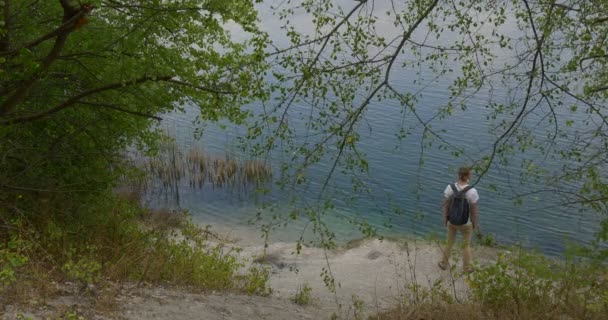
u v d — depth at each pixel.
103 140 10.26
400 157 22.33
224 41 9.77
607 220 7.06
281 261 13.73
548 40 6.79
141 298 7.04
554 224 15.70
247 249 14.84
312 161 6.82
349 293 11.12
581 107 14.50
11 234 7.43
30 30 8.64
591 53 6.88
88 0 7.00
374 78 6.70
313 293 11.04
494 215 16.36
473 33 6.82
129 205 10.88
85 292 6.56
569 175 7.17
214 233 16.22
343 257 13.98
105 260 8.23
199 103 9.40
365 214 17.41
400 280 11.89
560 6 6.35
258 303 8.53
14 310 5.49
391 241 15.18
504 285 7.67
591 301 7.58
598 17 6.94
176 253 9.66
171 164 20.89
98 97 9.70
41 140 9.52
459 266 12.12
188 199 19.06
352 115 6.39
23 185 8.91
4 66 7.81
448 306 7.76
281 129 6.96
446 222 11.34
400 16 6.78
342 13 6.57
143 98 9.73
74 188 9.74
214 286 9.10
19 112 8.67
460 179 11.11
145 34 8.52
